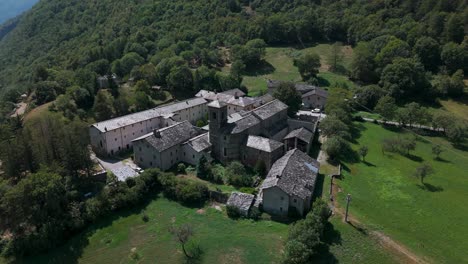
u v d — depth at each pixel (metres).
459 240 61.38
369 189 76.69
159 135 85.81
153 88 147.75
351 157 91.44
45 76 163.88
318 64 164.12
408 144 96.38
